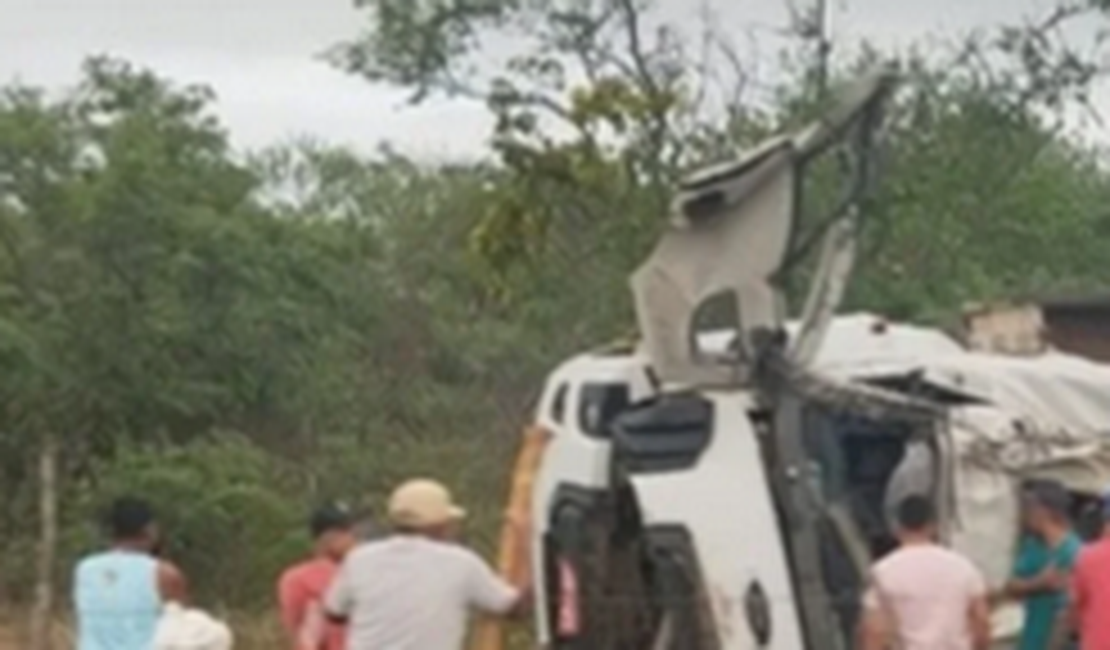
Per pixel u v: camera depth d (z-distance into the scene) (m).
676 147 25.94
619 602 14.07
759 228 13.76
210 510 25.94
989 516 13.28
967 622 11.58
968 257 27.09
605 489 14.20
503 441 27.69
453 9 28.16
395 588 10.72
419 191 41.34
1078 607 11.88
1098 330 17.52
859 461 13.73
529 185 25.94
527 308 26.75
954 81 27.53
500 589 10.90
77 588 12.08
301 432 29.33
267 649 23.06
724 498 13.61
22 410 27.03
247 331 28.52
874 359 14.36
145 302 27.77
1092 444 13.59
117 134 28.30
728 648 13.49
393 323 32.72
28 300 27.59
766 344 13.74
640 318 14.05
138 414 27.69
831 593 13.47
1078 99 27.66
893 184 26.48
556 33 26.94
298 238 30.73
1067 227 31.80
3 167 28.25
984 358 14.34
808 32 26.94
